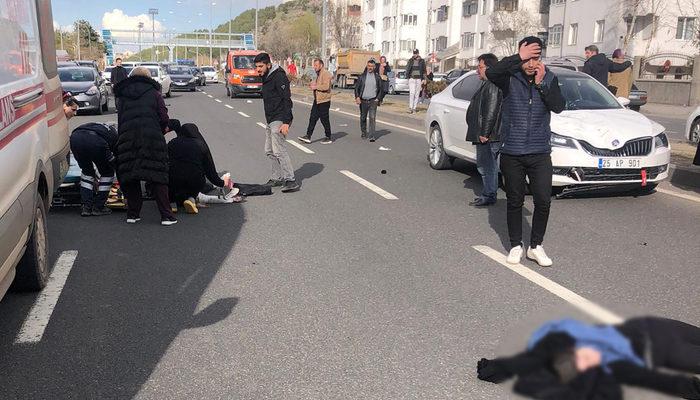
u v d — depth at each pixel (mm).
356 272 5586
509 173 5711
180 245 6426
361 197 8797
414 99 21422
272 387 3604
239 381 3670
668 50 41281
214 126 18656
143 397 3496
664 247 6355
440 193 9109
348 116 22625
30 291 5082
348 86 49969
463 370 3791
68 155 6633
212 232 6934
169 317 4590
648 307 4730
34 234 4840
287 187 9094
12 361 3918
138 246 6379
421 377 3713
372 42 90312
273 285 5254
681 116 25109
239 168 11148
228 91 35031
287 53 89500
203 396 3506
